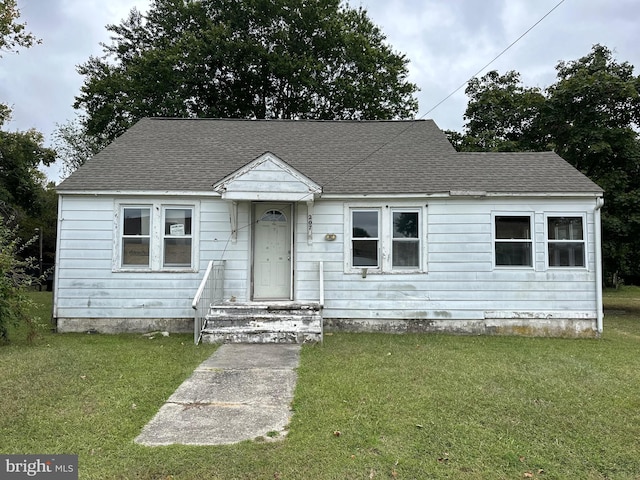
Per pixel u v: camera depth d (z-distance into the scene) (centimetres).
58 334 919
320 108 2456
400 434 404
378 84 2380
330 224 991
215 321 840
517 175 1002
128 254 967
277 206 1017
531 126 1856
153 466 342
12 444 375
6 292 763
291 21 2273
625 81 1577
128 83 2189
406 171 1036
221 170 1029
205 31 2230
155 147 1117
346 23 2514
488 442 391
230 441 390
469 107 2025
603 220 1461
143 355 701
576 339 922
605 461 363
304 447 376
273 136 1226
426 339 879
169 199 972
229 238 982
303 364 651
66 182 950
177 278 967
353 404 477
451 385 544
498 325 960
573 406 479
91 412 447
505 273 962
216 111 2405
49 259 2891
